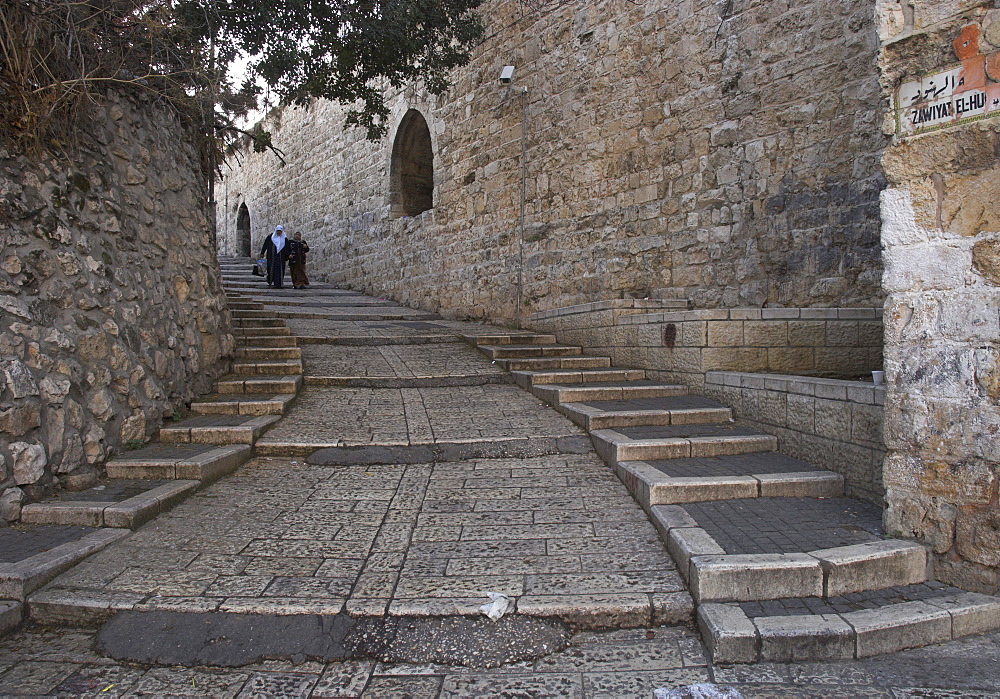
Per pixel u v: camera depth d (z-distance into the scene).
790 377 5.07
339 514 4.09
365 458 5.07
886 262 3.39
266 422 5.52
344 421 5.81
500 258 10.95
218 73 6.00
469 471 4.88
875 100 6.64
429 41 8.27
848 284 6.84
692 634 2.95
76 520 3.79
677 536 3.45
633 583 3.21
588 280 9.45
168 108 5.96
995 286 3.02
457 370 7.45
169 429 5.18
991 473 3.05
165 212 5.78
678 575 3.29
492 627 2.91
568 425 5.71
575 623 2.98
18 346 3.90
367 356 8.06
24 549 3.42
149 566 3.38
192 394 5.98
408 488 4.53
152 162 5.60
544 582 3.22
